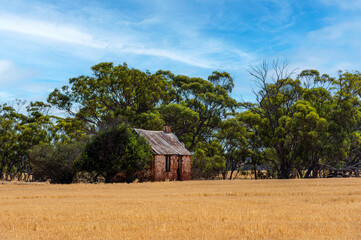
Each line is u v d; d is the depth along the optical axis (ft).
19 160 226.99
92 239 34.88
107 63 248.93
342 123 210.59
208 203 65.46
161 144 173.99
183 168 180.86
